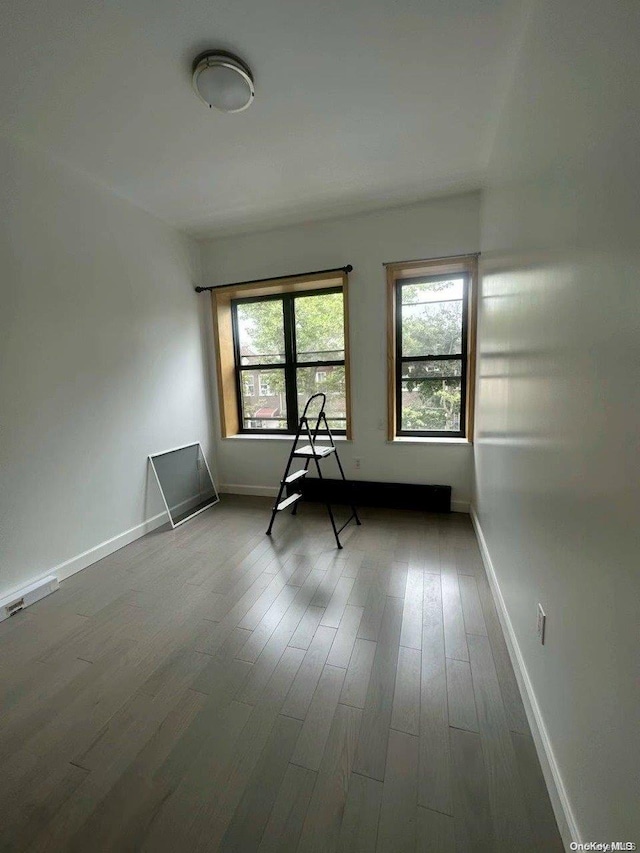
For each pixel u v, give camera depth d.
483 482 2.56
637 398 0.69
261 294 3.87
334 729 1.31
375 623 1.87
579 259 0.97
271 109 1.97
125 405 2.90
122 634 1.85
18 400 2.14
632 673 0.69
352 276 3.33
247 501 3.84
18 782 1.17
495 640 1.73
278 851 0.97
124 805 1.09
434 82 1.81
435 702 1.40
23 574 2.16
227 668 1.61
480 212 2.88
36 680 1.57
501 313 1.99
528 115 1.48
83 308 2.54
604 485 0.82
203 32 1.51
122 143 2.20
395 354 3.50
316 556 2.60
